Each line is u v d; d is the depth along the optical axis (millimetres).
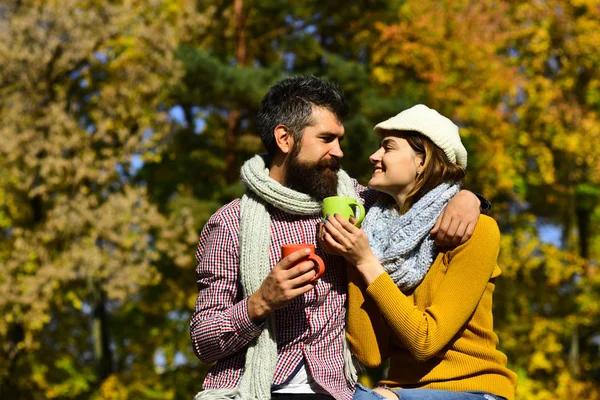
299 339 2996
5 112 13445
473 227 2857
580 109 16203
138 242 13203
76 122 13766
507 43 16266
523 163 16078
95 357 15953
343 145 12492
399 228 2941
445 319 2795
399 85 14906
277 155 3166
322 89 3119
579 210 17406
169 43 13594
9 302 13234
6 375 14719
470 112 14547
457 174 3008
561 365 16359
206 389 3010
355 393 2984
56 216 13008
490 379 2869
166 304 15250
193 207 13594
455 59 14820
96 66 14312
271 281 2818
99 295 15156
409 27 14578
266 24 15031
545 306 16734
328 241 2871
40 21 13375
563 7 16297
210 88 13273
